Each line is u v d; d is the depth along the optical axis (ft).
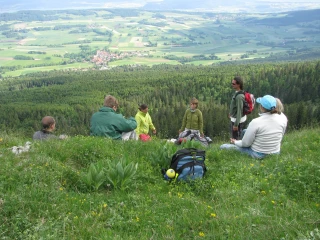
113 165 19.62
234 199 17.33
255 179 20.12
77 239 13.21
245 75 395.14
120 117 30.94
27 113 329.11
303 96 295.89
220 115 192.54
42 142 25.64
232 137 33.78
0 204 14.74
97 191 18.35
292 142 31.78
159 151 23.98
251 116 147.84
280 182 19.85
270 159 24.25
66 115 323.16
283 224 13.38
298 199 17.63
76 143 25.23
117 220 14.84
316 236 12.11
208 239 13.00
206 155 26.61
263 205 16.22
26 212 14.61
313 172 19.81
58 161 21.56
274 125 25.58
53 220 14.33
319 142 29.60
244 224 13.85
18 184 17.25
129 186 18.94
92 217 15.02
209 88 383.24
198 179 20.20
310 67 351.67
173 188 19.27
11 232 13.24
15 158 20.86
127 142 28.71
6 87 608.60
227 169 22.66
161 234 13.79
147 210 15.83
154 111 287.28
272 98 25.79
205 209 15.88
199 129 36.88
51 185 17.51
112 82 506.07
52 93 460.96
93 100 396.57
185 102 353.10
